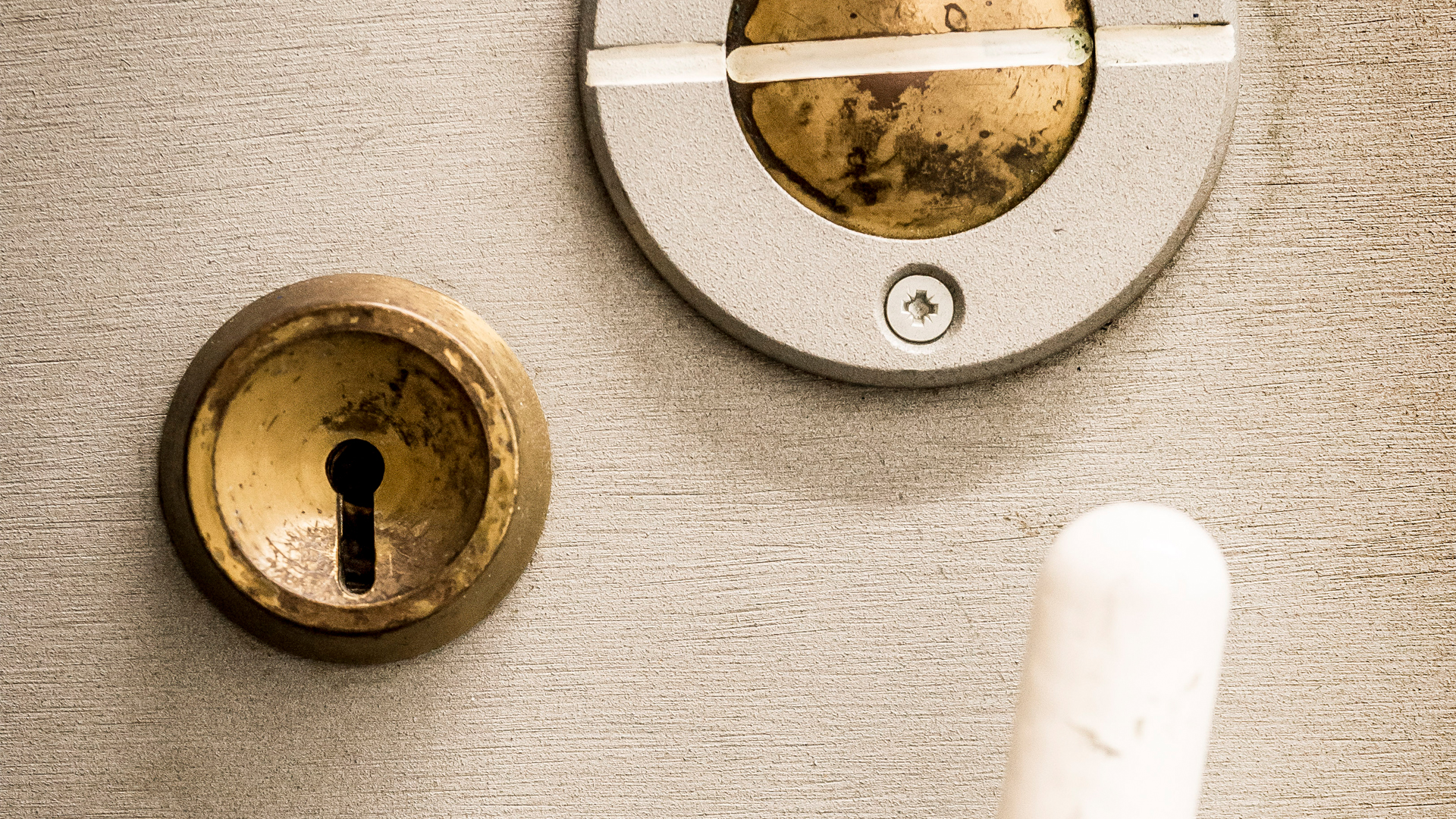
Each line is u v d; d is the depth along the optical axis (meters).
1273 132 0.58
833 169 0.57
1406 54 0.58
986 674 0.60
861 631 0.60
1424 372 0.59
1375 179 0.58
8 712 0.62
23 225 0.61
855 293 0.57
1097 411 0.59
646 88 0.57
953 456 0.60
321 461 0.60
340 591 0.58
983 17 0.55
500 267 0.60
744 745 0.61
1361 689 0.60
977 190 0.57
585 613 0.61
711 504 0.60
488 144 0.60
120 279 0.61
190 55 0.60
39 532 0.62
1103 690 0.35
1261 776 0.60
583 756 0.61
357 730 0.61
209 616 0.61
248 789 0.61
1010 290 0.57
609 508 0.60
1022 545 0.60
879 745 0.60
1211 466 0.59
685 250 0.57
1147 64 0.55
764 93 0.56
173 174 0.61
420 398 0.58
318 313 0.56
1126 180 0.56
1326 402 0.59
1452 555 0.59
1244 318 0.59
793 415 0.60
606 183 0.58
